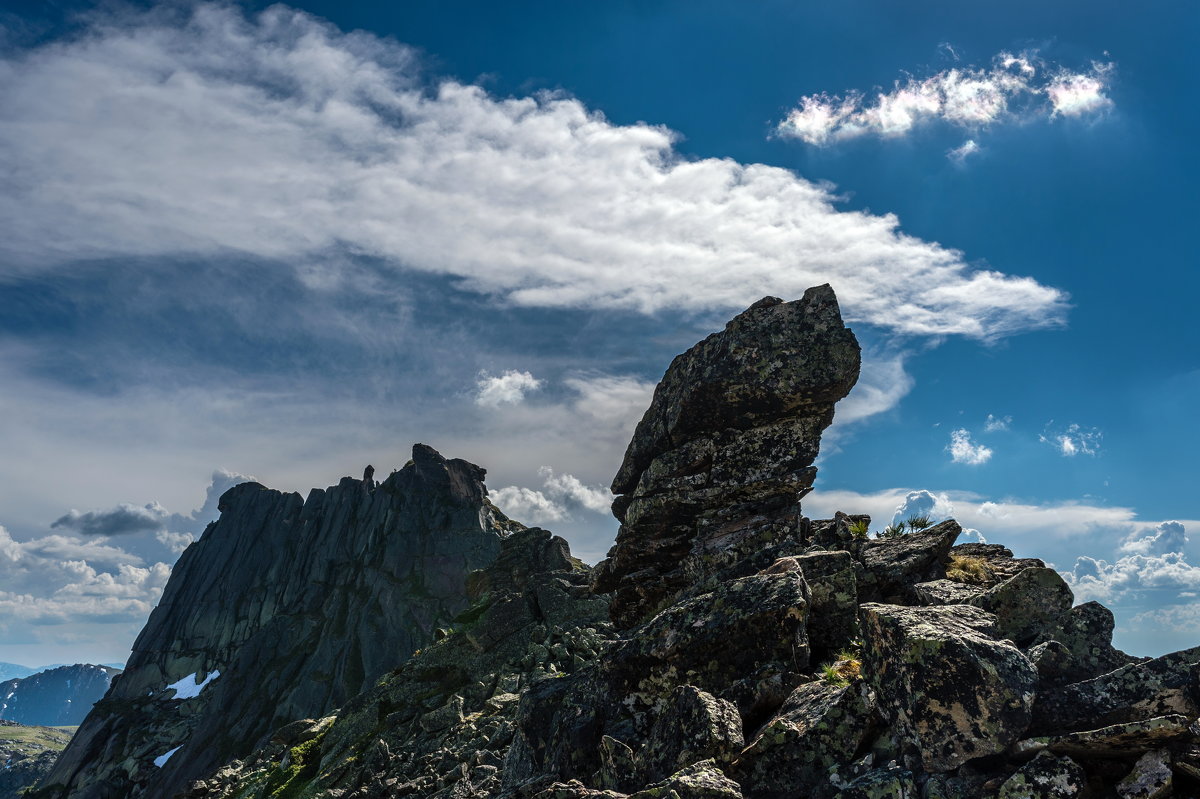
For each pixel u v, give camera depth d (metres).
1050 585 13.31
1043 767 9.89
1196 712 9.94
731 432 22.92
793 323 22.36
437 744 31.39
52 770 166.50
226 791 41.47
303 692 139.62
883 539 21.22
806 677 14.52
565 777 15.42
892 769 10.81
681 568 22.61
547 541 53.94
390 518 178.12
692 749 12.74
